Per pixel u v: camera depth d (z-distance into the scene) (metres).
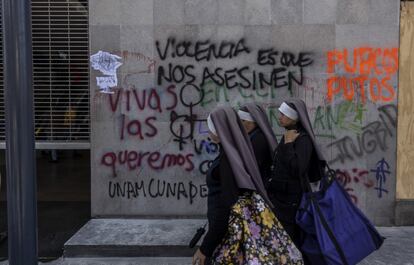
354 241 3.66
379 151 6.30
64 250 5.45
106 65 6.30
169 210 6.42
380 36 6.21
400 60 6.24
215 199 3.30
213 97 6.31
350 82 6.25
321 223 3.63
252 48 6.26
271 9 6.21
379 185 6.33
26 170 2.69
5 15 2.66
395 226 6.35
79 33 6.67
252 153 3.26
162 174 6.39
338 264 3.55
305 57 6.25
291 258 3.12
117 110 6.34
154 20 6.26
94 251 5.45
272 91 6.29
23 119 2.67
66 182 9.46
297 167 3.81
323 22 6.21
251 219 3.12
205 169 6.37
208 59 6.28
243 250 3.07
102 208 6.44
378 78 6.25
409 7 6.19
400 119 6.29
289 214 3.83
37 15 6.65
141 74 6.31
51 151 11.80
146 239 5.62
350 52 6.23
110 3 6.25
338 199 3.76
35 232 2.73
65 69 6.73
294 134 4.01
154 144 6.37
